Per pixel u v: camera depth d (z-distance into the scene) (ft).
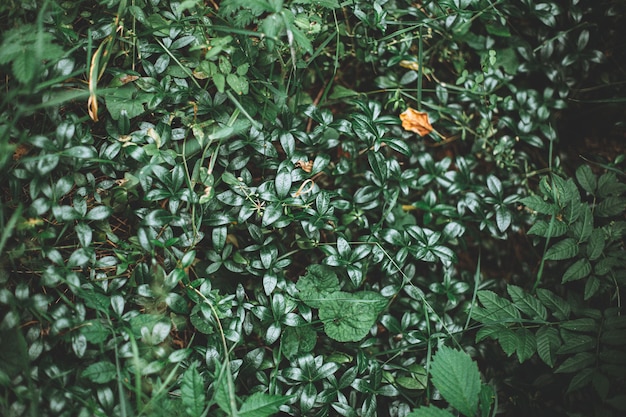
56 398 2.11
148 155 2.27
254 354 2.33
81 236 2.21
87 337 2.15
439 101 2.73
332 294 2.38
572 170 2.81
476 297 2.60
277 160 2.43
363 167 2.63
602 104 2.83
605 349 2.36
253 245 2.37
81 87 2.33
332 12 2.60
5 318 2.13
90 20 2.36
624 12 2.75
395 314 2.54
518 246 2.76
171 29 2.36
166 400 2.16
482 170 2.76
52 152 2.18
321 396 2.32
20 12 2.27
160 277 2.25
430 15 2.67
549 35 2.77
